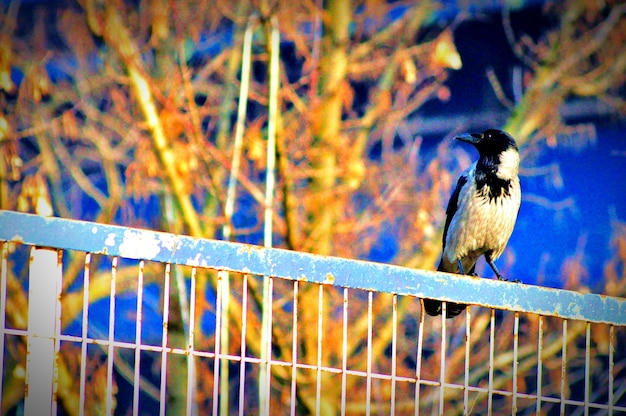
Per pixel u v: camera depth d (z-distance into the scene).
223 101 15.51
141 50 15.23
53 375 5.08
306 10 15.73
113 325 5.18
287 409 13.32
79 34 15.39
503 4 17.77
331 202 14.78
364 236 15.05
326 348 13.65
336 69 15.42
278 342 13.55
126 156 15.04
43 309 5.10
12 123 15.05
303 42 15.69
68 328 14.25
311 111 15.15
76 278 14.32
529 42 17.19
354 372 5.70
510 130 16.73
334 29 15.62
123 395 15.05
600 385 14.97
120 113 14.77
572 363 14.84
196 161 14.55
